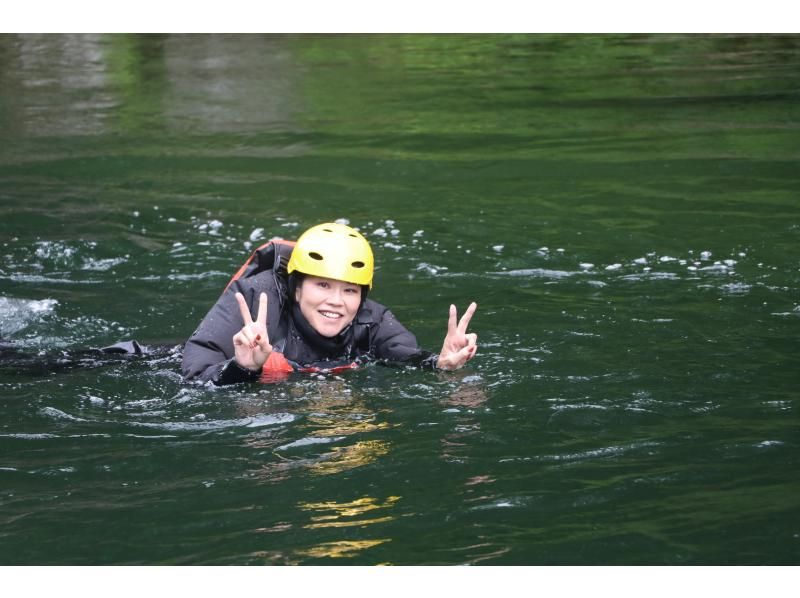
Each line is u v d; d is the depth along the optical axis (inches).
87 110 540.4
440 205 363.6
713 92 548.1
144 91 588.1
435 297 267.4
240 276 222.7
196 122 509.4
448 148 449.7
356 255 211.6
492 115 512.4
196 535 149.6
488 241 318.7
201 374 205.8
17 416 193.0
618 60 645.9
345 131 486.0
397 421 187.9
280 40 742.5
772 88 552.1
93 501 159.9
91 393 203.5
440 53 684.7
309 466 170.4
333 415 191.0
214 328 212.1
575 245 311.9
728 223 330.0
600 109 518.0
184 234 332.8
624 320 244.2
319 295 211.0
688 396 197.9
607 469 167.8
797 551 142.5
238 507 157.2
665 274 281.3
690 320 243.4
